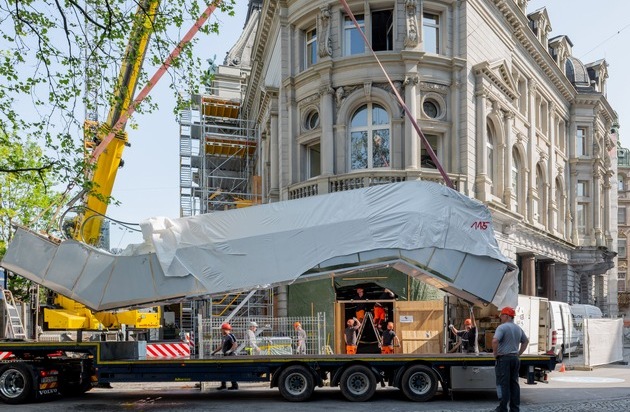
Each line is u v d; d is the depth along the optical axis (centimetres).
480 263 1424
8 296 1661
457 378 1394
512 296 1469
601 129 4734
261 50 3325
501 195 2812
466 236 1426
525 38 3228
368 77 2422
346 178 2383
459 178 2450
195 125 3869
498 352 1084
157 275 1435
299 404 1347
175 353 1866
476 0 2633
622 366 2350
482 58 2711
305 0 2581
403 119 2403
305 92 2589
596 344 2252
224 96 4747
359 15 2512
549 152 3819
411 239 1407
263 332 1905
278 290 2469
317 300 2370
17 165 1431
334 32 2491
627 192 8006
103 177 1975
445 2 2539
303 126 2608
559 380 1819
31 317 1744
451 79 2519
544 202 3688
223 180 4609
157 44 1422
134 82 1830
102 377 1440
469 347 1795
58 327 1752
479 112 2595
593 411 1223
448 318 1889
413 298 2267
